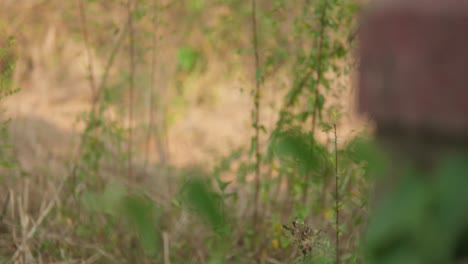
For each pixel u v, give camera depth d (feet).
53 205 11.75
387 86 2.77
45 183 12.54
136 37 13.00
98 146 12.23
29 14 20.54
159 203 11.23
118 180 11.64
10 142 14.64
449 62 2.58
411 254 2.46
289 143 3.34
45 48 20.70
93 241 10.86
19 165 12.19
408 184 2.58
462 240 2.40
